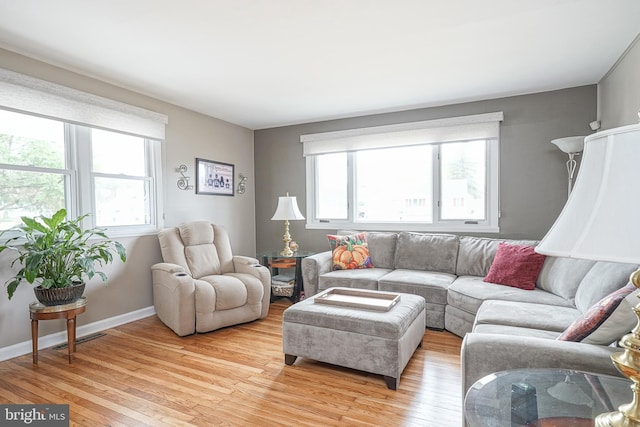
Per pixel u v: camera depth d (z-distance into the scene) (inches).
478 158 152.8
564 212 36.6
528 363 53.6
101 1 76.2
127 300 132.8
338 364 89.7
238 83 128.0
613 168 32.1
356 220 178.4
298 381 87.8
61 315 96.4
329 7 79.5
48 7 78.2
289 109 162.2
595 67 116.0
